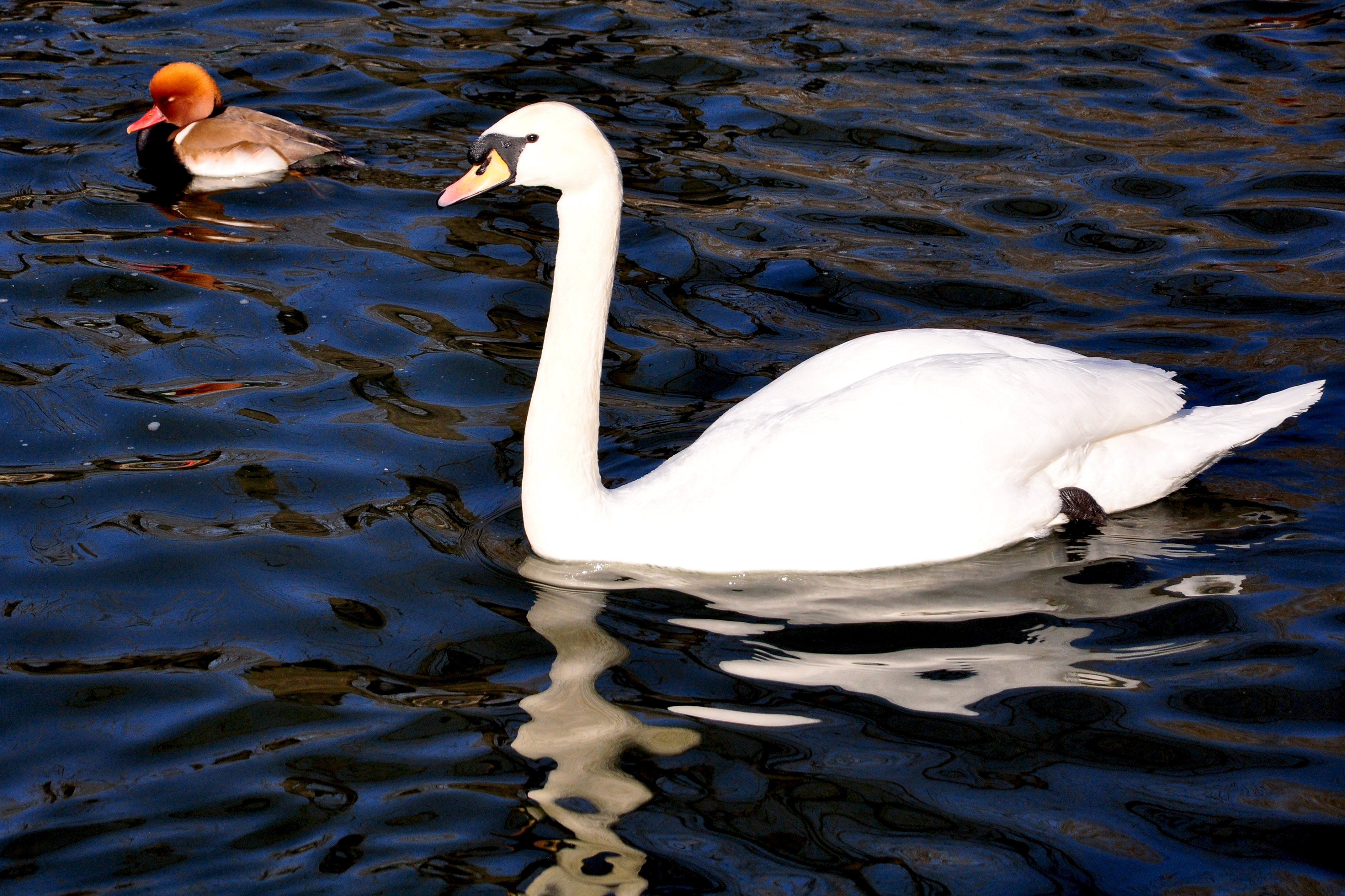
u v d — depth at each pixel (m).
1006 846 4.46
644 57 12.38
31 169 10.42
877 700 5.23
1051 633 5.66
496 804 4.69
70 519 6.50
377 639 5.68
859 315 8.66
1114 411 6.38
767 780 4.79
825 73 12.07
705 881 4.33
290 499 6.71
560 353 6.12
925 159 10.65
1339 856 4.39
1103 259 9.20
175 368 7.90
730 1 13.65
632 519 6.25
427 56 12.43
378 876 4.38
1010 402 6.25
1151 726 5.04
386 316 8.56
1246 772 4.78
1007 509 6.25
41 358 7.96
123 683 5.39
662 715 5.16
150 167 10.55
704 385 7.96
